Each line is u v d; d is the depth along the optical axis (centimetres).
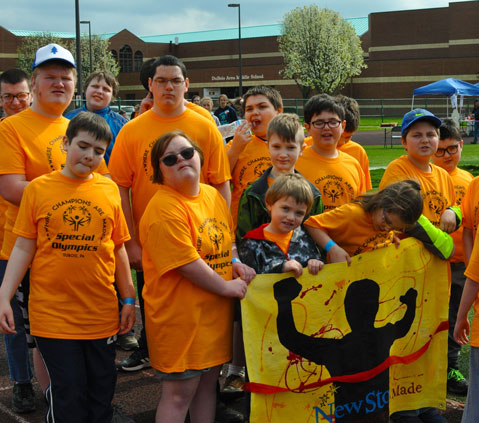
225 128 527
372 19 5878
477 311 311
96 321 325
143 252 325
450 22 5697
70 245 319
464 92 2933
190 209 314
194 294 312
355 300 335
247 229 353
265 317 320
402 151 2333
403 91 5862
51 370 319
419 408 368
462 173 459
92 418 331
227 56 6731
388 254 342
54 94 375
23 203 324
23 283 364
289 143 349
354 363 336
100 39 6712
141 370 465
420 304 359
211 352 317
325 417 332
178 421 315
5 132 369
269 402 322
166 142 313
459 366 464
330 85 5544
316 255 341
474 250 314
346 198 411
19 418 388
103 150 324
